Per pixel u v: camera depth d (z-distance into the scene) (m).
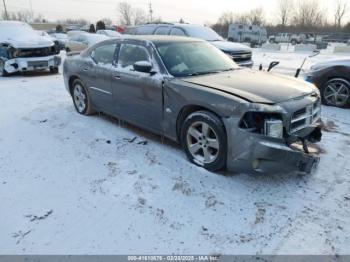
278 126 3.05
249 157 3.09
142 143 4.41
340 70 6.38
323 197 3.17
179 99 3.67
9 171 3.71
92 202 3.09
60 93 7.61
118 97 4.67
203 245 2.55
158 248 2.52
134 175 3.56
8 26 10.91
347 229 2.73
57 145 4.42
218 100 3.25
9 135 4.81
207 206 3.01
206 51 4.62
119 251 2.49
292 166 3.14
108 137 4.67
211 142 3.46
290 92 3.44
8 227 2.76
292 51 26.52
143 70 3.93
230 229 2.72
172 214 2.90
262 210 2.96
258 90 3.40
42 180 3.51
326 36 44.34
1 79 9.73
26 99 7.00
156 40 4.36
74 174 3.62
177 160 3.88
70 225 2.78
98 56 5.06
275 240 2.60
